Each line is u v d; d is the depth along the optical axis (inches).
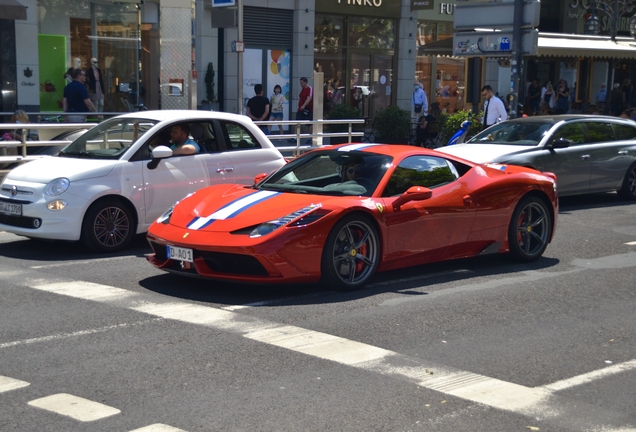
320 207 280.7
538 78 1120.8
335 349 225.6
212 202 302.2
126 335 234.1
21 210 349.1
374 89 1123.3
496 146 525.0
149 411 178.2
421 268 339.9
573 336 247.0
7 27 768.9
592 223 475.5
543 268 347.3
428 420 177.2
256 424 172.2
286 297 282.4
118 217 362.0
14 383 194.1
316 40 1055.6
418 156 319.0
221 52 958.4
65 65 818.8
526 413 183.5
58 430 167.3
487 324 257.3
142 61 881.5
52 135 580.4
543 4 1298.0
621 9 1237.1
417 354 224.1
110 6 847.7
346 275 291.4
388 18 1120.8
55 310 260.4
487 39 723.4
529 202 347.3
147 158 372.2
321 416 177.6
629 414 184.7
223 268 278.5
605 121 564.4
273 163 414.9
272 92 1011.3
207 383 196.4
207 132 398.0
